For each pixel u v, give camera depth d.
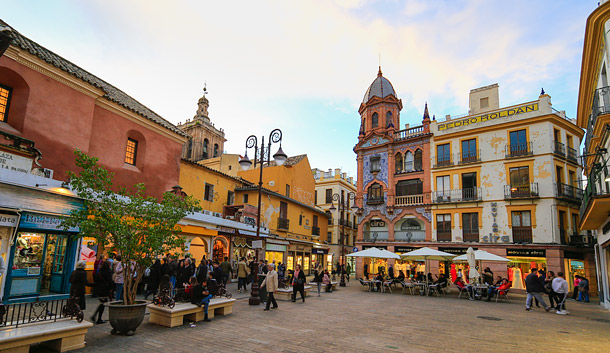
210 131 54.81
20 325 6.22
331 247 42.56
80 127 13.09
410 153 30.98
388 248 29.98
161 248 8.60
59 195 10.98
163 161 17.55
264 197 27.11
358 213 32.53
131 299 8.03
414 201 29.64
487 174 26.34
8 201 9.62
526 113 25.36
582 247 23.39
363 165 33.53
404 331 9.22
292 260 30.67
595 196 11.84
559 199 23.70
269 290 11.88
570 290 22.83
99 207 8.02
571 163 25.59
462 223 26.91
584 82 15.86
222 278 14.76
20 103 11.48
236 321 9.65
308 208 35.06
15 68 11.20
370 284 21.08
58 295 10.96
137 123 16.20
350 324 9.92
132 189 15.57
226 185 25.34
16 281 9.92
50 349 6.37
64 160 12.41
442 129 29.08
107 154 14.58
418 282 20.27
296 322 9.88
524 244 23.77
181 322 8.80
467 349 7.56
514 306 15.54
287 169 33.78
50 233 10.93
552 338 8.82
